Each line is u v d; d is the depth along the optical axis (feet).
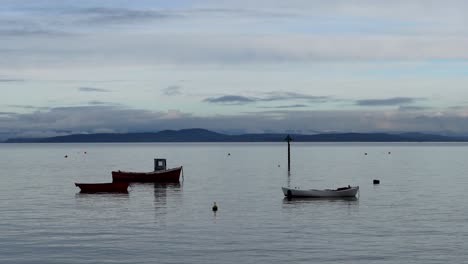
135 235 156.56
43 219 185.57
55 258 130.72
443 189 287.69
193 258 130.93
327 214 195.93
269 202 231.91
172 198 249.14
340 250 137.90
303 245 143.54
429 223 175.32
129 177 336.90
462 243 145.48
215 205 205.57
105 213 200.23
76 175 420.36
